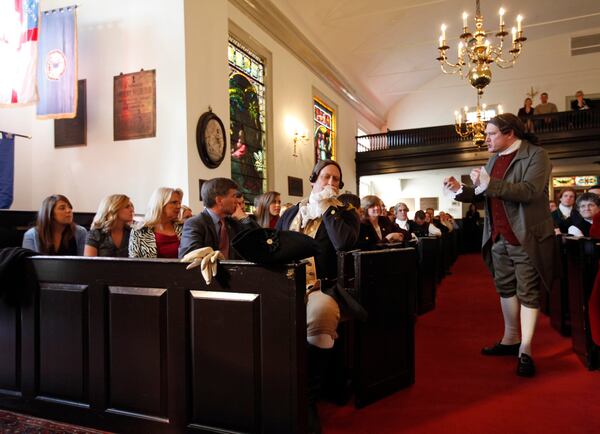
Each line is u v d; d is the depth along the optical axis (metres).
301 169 10.97
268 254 1.76
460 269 10.60
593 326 2.95
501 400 2.51
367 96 16.59
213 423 1.92
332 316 2.17
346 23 11.71
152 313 2.05
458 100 18.02
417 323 4.67
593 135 12.22
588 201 4.23
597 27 15.75
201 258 1.97
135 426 2.07
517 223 3.10
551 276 3.03
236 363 1.87
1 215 5.56
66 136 6.77
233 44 8.34
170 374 2.01
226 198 2.88
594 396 2.54
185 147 6.17
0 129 6.59
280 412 1.79
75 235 3.72
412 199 18.80
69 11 6.18
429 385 2.80
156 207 3.10
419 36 13.96
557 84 16.41
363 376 2.48
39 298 2.34
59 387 2.27
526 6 13.52
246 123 8.70
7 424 2.24
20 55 5.97
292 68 10.69
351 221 2.44
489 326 4.43
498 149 3.33
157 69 6.33
